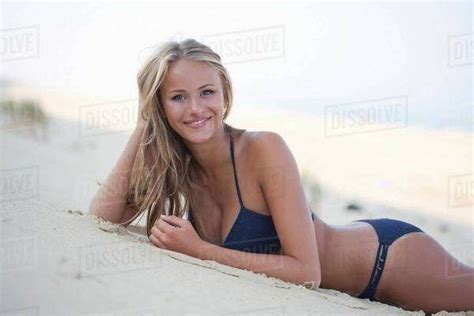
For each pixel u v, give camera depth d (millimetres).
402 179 10461
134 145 4727
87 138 10508
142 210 4652
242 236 4484
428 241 4980
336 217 8594
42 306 3094
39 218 4113
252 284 3809
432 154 11680
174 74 4277
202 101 4309
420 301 5000
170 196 4645
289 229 4258
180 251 4172
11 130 10531
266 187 4371
